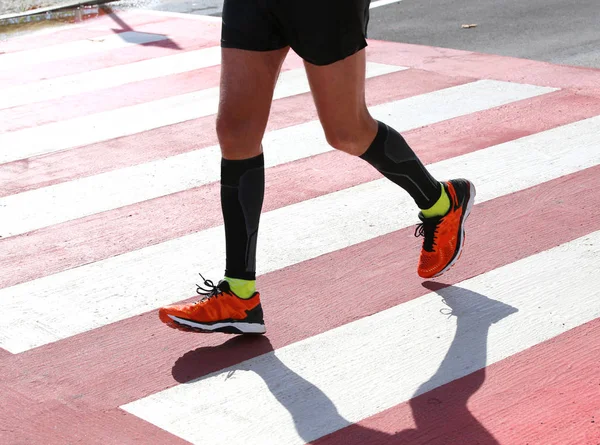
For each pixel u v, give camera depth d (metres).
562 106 6.39
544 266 4.06
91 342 3.66
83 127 6.66
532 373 3.25
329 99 3.38
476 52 8.15
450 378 3.25
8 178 5.69
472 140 5.81
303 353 3.48
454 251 3.88
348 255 4.31
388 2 10.92
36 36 9.98
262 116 3.40
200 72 8.07
